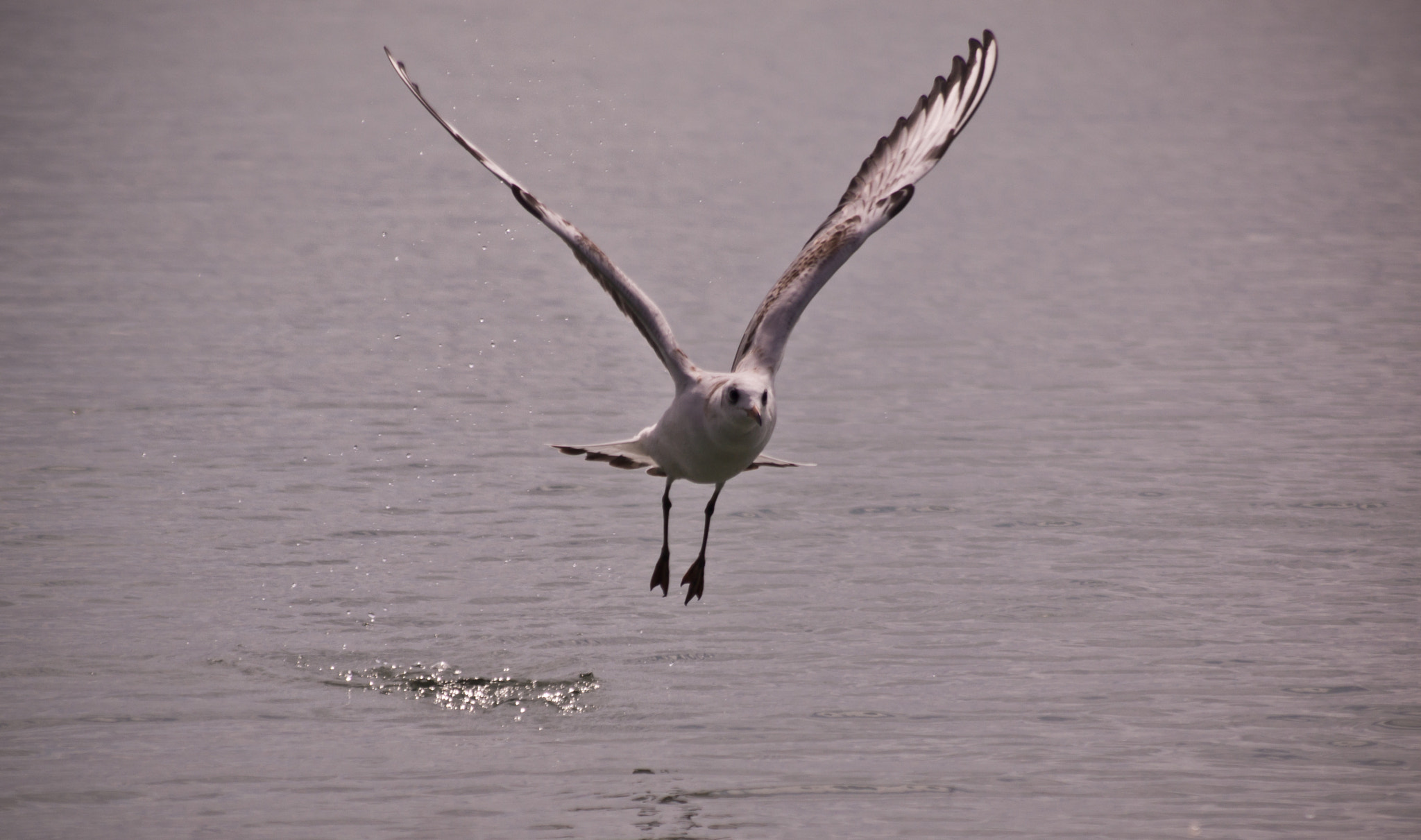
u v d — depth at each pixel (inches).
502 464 687.7
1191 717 433.7
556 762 411.2
